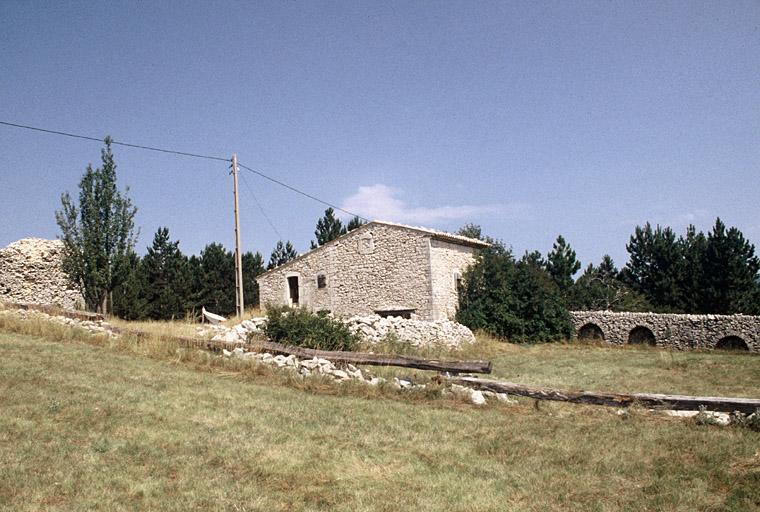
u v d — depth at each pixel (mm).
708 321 26438
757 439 8516
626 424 9523
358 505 6316
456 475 7301
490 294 29016
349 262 29109
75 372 11820
